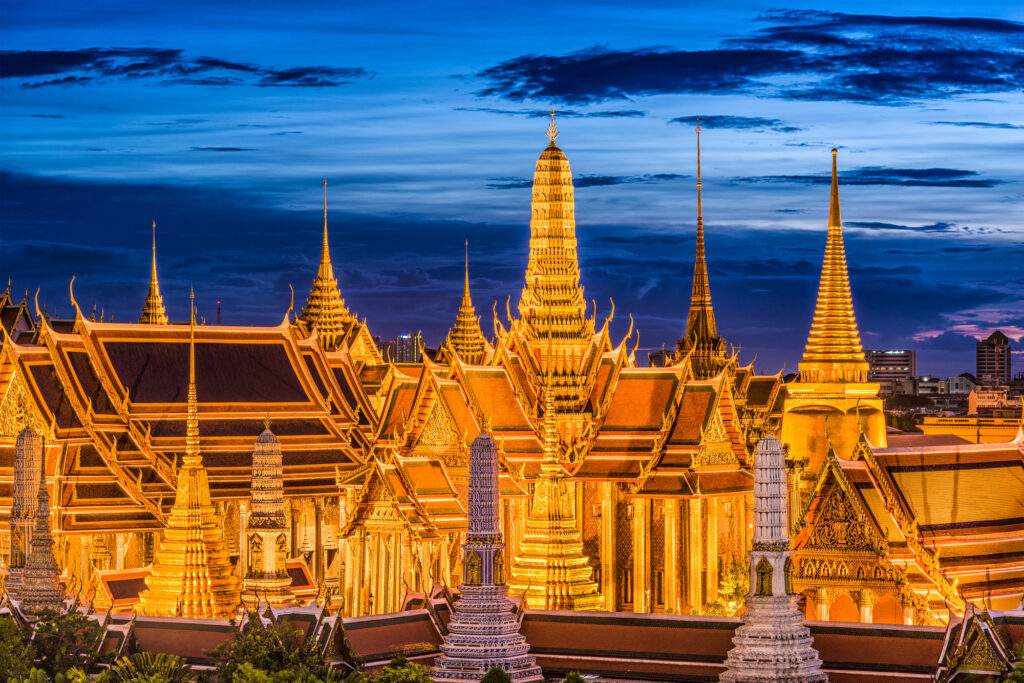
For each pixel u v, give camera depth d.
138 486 112.00
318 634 79.62
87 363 115.50
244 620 80.94
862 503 88.88
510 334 128.38
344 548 107.94
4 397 111.69
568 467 122.06
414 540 105.50
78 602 87.75
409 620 84.19
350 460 121.69
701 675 78.94
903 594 87.75
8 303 157.38
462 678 80.50
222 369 120.56
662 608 117.00
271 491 92.50
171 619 83.81
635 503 118.25
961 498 91.25
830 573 89.38
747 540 120.12
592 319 129.50
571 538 98.50
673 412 119.62
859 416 123.31
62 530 108.19
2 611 89.75
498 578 82.88
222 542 95.88
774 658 73.75
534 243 129.62
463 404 122.50
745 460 120.00
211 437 116.88
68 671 79.12
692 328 155.25
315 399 123.00
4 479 110.25
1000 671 73.50
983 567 89.81
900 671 75.38
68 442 110.75
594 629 82.44
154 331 119.38
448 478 110.38
